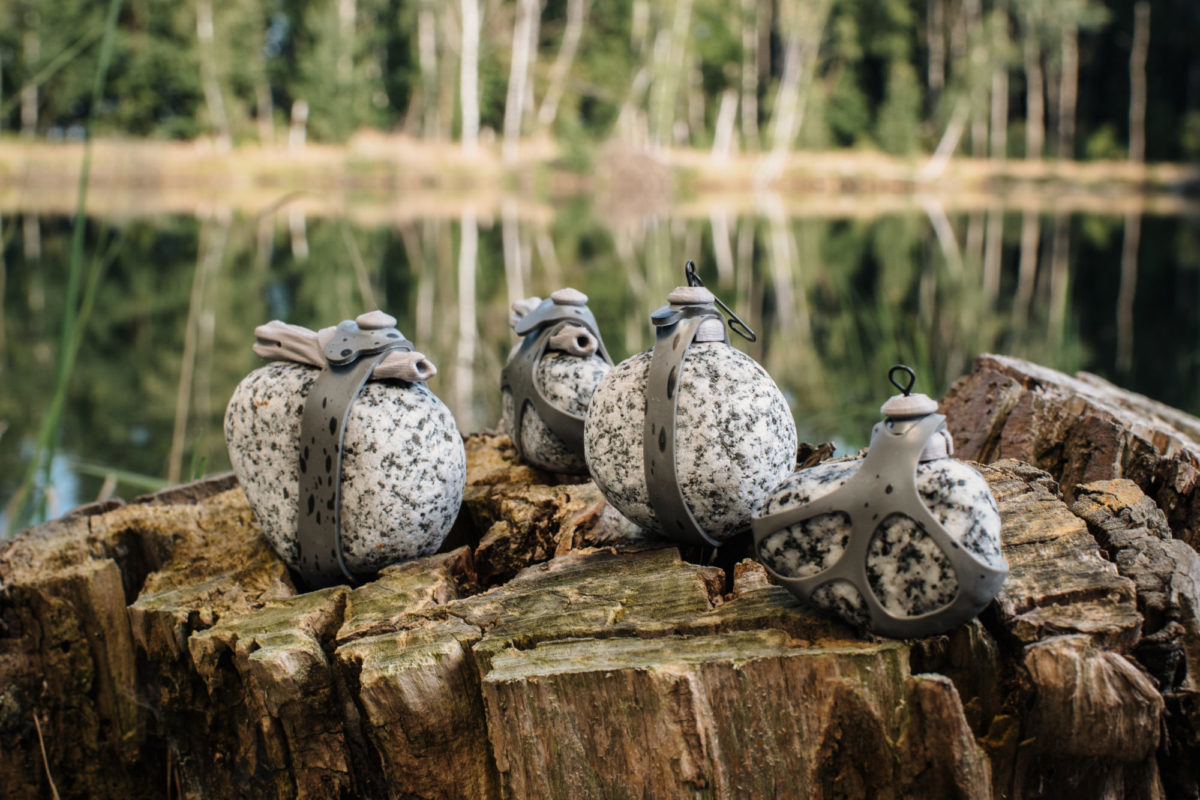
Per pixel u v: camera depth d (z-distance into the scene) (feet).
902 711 4.90
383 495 6.35
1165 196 92.32
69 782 6.91
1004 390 8.71
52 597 6.69
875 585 5.06
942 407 9.42
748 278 35.14
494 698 5.07
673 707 4.86
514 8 104.01
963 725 4.82
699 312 6.16
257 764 5.94
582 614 5.63
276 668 5.43
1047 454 8.11
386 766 5.50
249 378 6.68
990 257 42.70
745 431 5.98
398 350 6.49
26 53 67.77
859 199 86.28
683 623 5.41
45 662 6.77
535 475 8.27
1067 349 20.99
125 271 39.24
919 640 5.13
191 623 6.19
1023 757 5.19
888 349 17.16
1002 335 24.32
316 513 6.37
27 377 22.81
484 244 45.85
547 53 107.24
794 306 29.40
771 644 5.13
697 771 4.90
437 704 5.30
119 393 21.33
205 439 17.65
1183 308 30.63
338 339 6.47
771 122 104.12
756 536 5.36
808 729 4.94
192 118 87.97
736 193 93.09
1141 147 102.12
